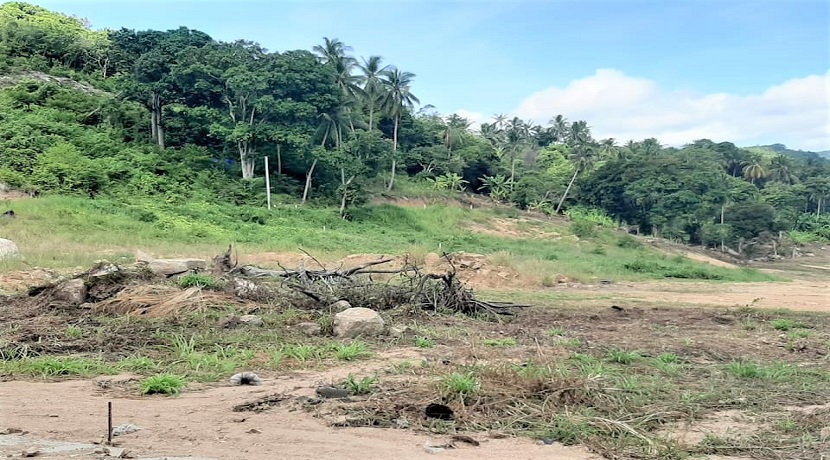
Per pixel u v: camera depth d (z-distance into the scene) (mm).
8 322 10273
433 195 63000
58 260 18750
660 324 14391
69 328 9797
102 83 58469
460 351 9727
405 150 73500
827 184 89500
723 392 7504
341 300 13078
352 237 38875
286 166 53031
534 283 23391
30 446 4914
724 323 14938
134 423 5711
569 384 6793
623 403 6648
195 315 11125
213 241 31031
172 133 51406
